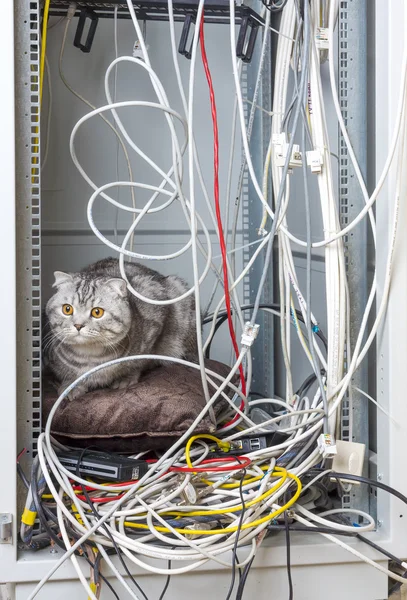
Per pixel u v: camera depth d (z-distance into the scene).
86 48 1.91
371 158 1.56
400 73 1.38
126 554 1.31
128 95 2.12
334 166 1.71
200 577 1.39
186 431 1.44
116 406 1.51
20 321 1.39
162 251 2.19
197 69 2.14
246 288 2.24
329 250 1.46
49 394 1.60
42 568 1.35
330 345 1.46
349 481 1.46
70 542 1.36
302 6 1.50
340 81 1.49
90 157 2.12
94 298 1.57
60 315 1.58
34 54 1.37
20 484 1.42
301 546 1.41
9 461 1.33
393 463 1.44
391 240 1.39
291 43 1.60
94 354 1.60
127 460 1.44
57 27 2.06
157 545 1.36
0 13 1.28
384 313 1.43
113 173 2.13
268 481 1.40
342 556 1.43
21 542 1.41
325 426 1.44
